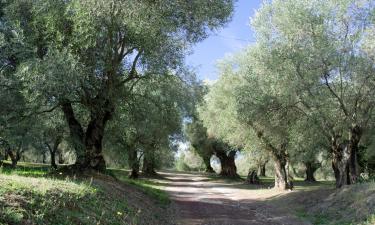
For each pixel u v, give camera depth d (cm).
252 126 3164
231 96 3500
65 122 2462
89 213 1082
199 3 1941
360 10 2248
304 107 2508
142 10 1730
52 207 923
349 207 1978
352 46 2252
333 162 2570
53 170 2061
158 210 2047
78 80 1781
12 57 1922
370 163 3953
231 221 1952
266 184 5050
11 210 781
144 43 2014
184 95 3272
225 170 6844
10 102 1806
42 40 1978
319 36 2264
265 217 2159
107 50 1989
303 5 2330
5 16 2012
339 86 2356
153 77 2395
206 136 6269
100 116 2144
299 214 2228
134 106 2478
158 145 4766
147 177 5819
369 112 2338
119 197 1644
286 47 2355
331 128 2428
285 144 3350
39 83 1644
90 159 2119
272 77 2403
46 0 1820
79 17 1741
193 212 2214
